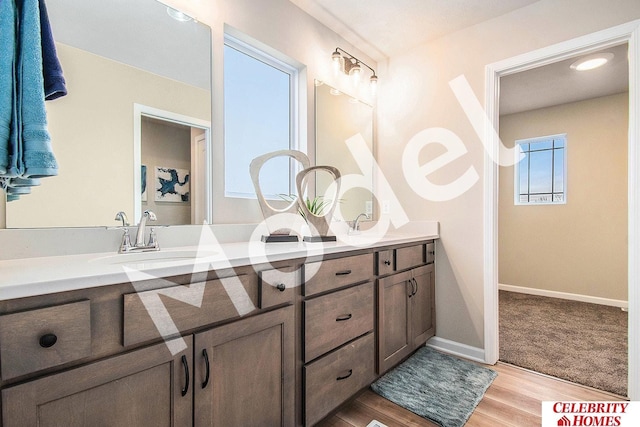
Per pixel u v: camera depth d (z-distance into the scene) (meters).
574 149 3.77
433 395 1.75
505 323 2.94
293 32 2.04
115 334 0.81
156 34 1.43
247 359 1.11
